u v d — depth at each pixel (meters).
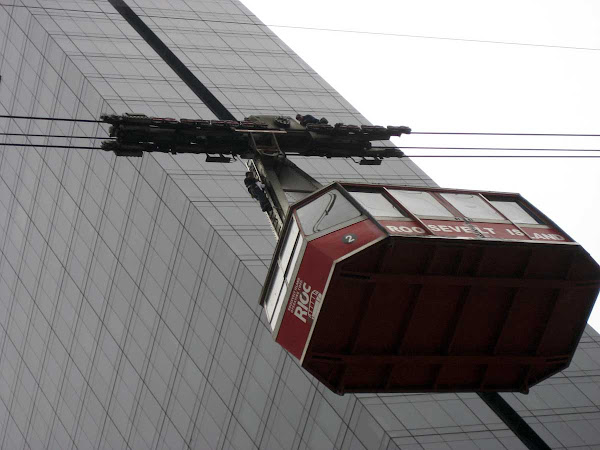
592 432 59.53
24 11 82.25
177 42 85.12
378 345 29.14
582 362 65.50
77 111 75.50
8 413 86.94
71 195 76.50
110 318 71.56
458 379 31.12
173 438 64.56
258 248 60.47
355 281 27.55
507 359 30.81
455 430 53.94
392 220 28.59
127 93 74.44
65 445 77.12
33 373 82.50
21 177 83.50
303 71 88.12
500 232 29.66
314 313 27.67
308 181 30.25
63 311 77.50
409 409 53.91
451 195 30.92
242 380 58.97
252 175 30.39
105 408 72.06
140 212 68.38
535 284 29.92
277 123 30.59
